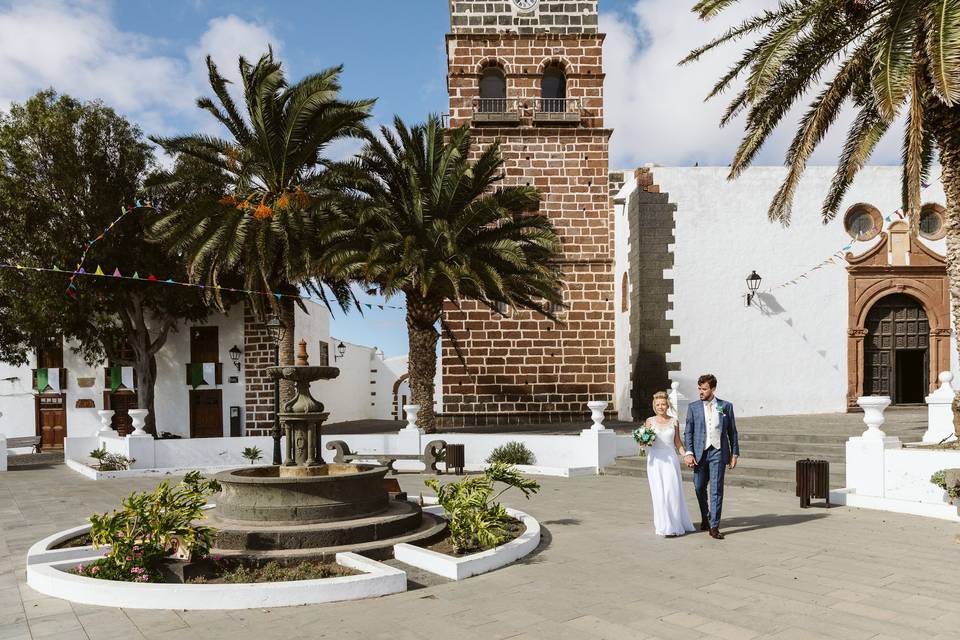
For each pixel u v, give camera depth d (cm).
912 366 2425
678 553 739
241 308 2658
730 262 2181
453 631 513
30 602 605
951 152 1056
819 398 2161
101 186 2394
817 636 482
